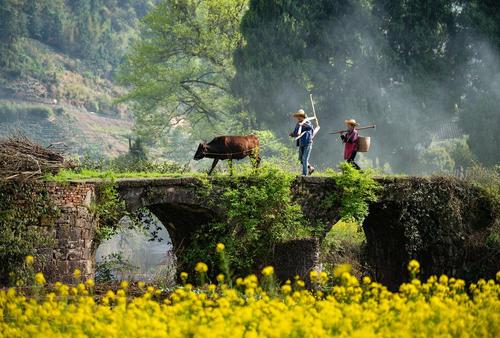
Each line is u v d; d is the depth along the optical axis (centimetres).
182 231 5053
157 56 12650
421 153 11994
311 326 2264
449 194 5169
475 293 2952
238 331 2184
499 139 9812
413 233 5106
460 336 2314
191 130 13525
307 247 4344
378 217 5366
